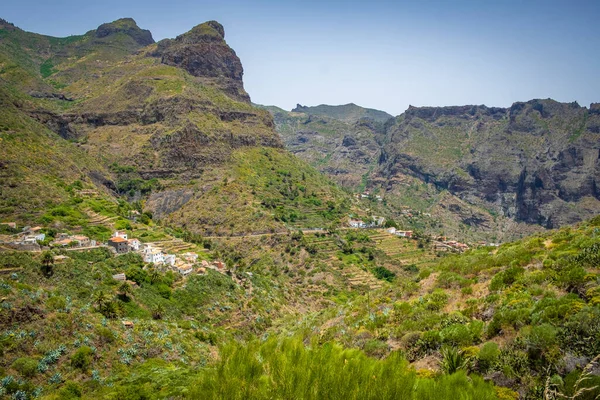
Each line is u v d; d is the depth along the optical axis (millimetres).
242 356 21016
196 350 62531
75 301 60719
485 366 25078
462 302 39094
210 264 102938
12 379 40938
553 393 19938
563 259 35438
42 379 43250
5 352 43594
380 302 51906
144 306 70750
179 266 90000
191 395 20531
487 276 44562
